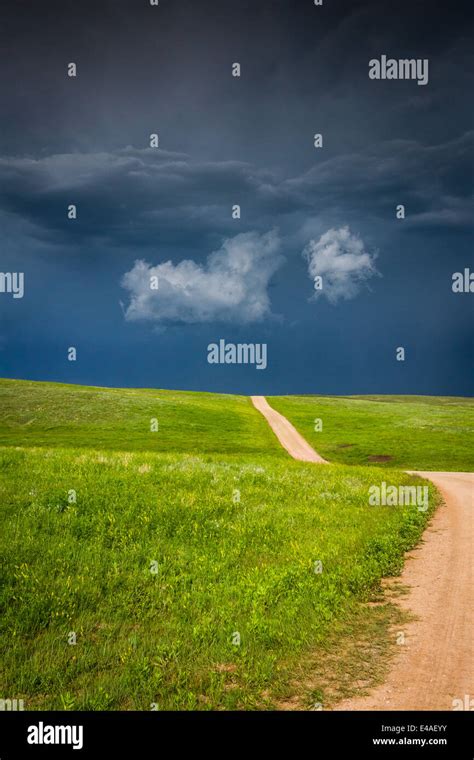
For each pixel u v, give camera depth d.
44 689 7.52
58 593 10.07
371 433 82.69
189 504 16.02
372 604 10.94
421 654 8.60
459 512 21.58
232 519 15.88
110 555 12.16
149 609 10.06
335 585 11.55
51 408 84.94
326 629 9.44
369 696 7.38
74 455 21.84
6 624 9.05
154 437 71.44
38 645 8.56
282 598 10.70
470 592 11.64
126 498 15.81
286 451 68.25
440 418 99.25
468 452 65.25
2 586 10.18
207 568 12.11
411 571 13.29
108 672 7.92
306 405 121.75
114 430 75.06
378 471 32.59
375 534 16.02
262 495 19.22
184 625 9.43
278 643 8.88
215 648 8.60
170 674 7.92
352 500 20.86
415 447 69.25
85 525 13.55
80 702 7.18
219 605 10.27
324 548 14.11
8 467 18.50
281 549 13.91
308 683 7.73
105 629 9.20
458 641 9.07
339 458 65.88
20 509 14.12
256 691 7.48
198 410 94.00
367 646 8.91
